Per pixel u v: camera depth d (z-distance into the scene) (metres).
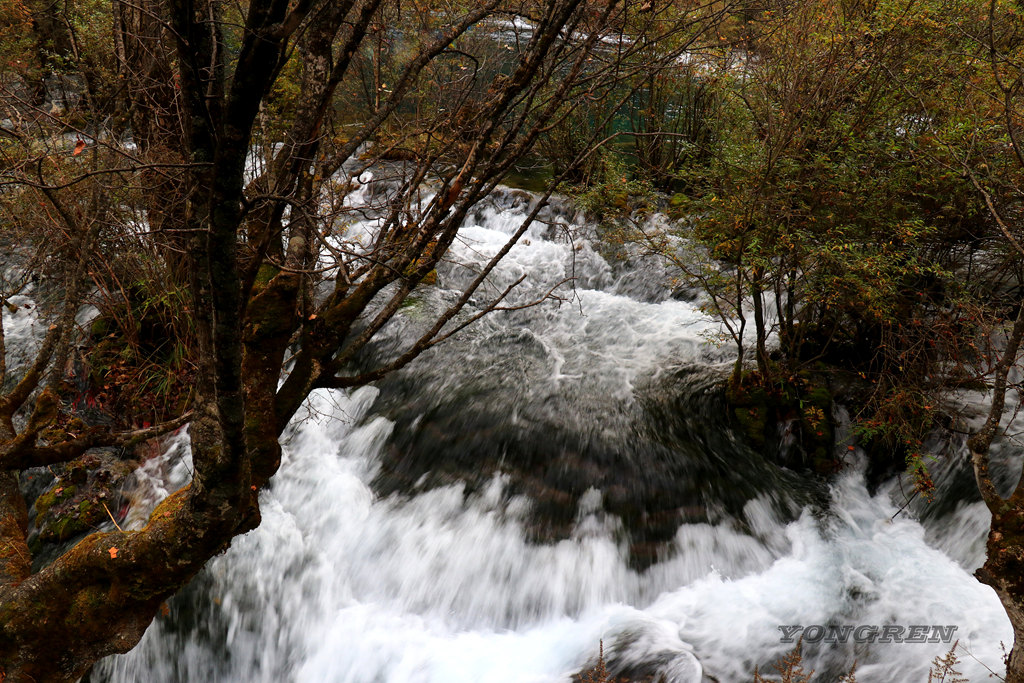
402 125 3.67
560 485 5.84
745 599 5.14
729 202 5.85
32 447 3.08
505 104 2.54
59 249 5.85
